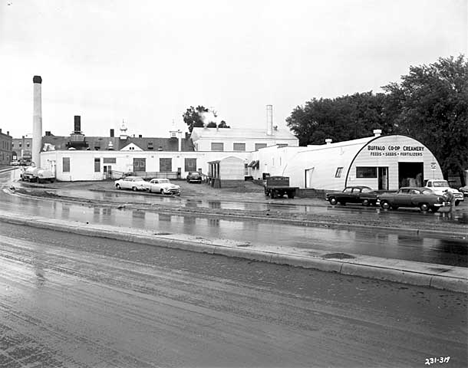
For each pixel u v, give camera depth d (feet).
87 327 19.11
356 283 26.66
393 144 139.03
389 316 20.30
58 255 36.19
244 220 66.74
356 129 268.82
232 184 182.39
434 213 89.66
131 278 27.96
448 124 160.76
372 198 109.09
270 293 24.38
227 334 18.16
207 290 25.00
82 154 212.84
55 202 109.50
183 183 201.26
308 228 56.24
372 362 15.42
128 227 52.49
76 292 24.63
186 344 17.19
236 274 29.07
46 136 268.41
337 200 114.42
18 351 16.76
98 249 39.19
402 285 26.13
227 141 251.19
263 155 213.05
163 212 80.18
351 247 40.09
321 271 30.01
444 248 39.78
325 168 149.69
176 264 32.40
